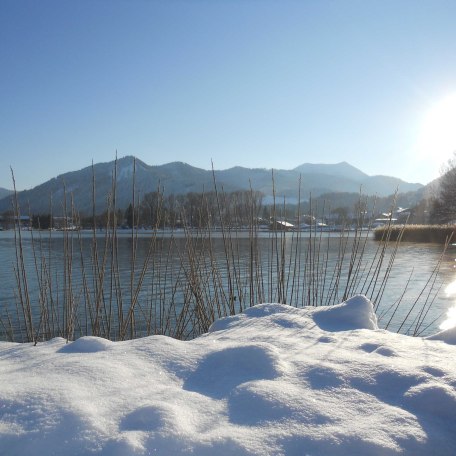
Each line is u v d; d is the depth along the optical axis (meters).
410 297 9.70
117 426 1.47
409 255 20.58
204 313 4.64
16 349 2.54
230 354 2.11
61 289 10.63
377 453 1.38
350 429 1.48
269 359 2.04
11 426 1.46
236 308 6.16
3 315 8.27
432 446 1.43
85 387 1.77
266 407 1.62
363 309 3.07
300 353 2.24
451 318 7.67
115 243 4.13
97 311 3.91
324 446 1.40
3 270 14.82
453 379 1.80
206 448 1.37
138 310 8.16
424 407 1.64
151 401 1.66
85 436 1.40
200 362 2.12
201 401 1.70
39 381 1.82
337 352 2.25
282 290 4.71
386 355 2.19
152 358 2.16
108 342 2.45
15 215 3.87
